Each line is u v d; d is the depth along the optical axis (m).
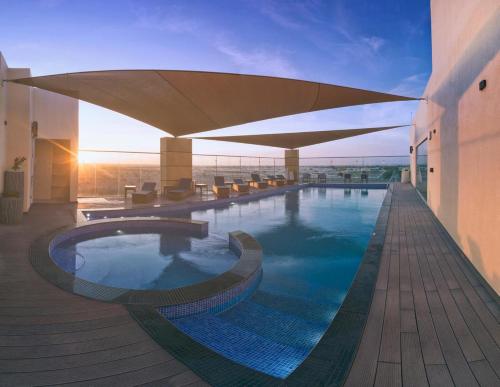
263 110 9.15
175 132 12.76
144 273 5.24
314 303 4.10
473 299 3.16
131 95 7.86
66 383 1.91
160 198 13.09
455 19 5.44
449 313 2.85
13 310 2.97
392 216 8.29
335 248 7.04
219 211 11.90
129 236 7.71
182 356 2.21
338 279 5.05
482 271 3.79
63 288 3.53
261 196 16.42
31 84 7.28
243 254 5.28
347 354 2.15
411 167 20.75
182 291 3.67
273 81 6.60
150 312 2.96
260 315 3.71
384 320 2.71
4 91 7.77
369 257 4.62
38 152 11.55
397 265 4.29
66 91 7.66
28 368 2.06
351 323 2.58
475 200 4.12
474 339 2.40
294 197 16.52
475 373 1.99
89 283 3.71
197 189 17.00
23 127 8.57
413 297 3.22
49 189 11.74
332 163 24.19
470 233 4.39
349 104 8.42
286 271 5.43
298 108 8.88
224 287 3.85
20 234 6.29
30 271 4.11
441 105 6.94
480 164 3.91
